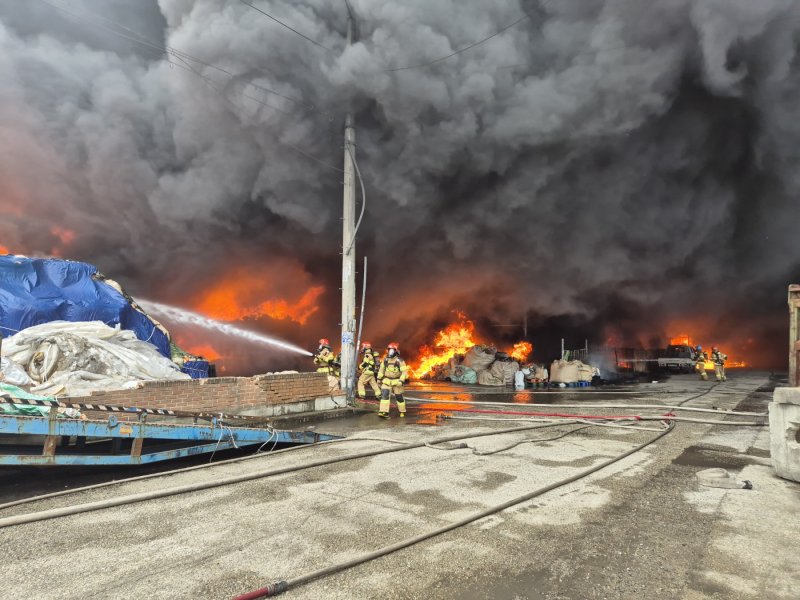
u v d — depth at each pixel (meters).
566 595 2.88
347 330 11.87
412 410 11.47
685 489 4.91
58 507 4.33
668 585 2.99
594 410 10.72
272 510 4.29
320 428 8.80
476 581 3.04
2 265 9.77
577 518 4.11
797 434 5.21
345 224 12.22
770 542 3.61
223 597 2.82
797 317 5.57
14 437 5.63
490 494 4.74
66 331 8.91
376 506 4.40
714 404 11.48
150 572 3.13
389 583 3.01
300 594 2.87
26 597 2.80
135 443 5.58
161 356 9.85
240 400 9.07
